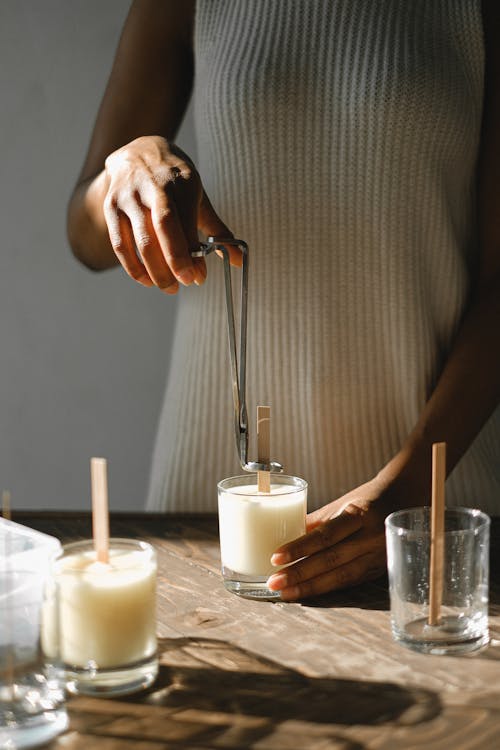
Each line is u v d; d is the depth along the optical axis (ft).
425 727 1.86
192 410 3.92
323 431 3.74
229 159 3.73
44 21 6.36
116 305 6.66
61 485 6.92
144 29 3.92
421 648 2.21
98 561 2.12
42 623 1.91
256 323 3.76
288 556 2.53
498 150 3.79
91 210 3.54
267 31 3.65
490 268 3.85
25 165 6.53
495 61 3.75
